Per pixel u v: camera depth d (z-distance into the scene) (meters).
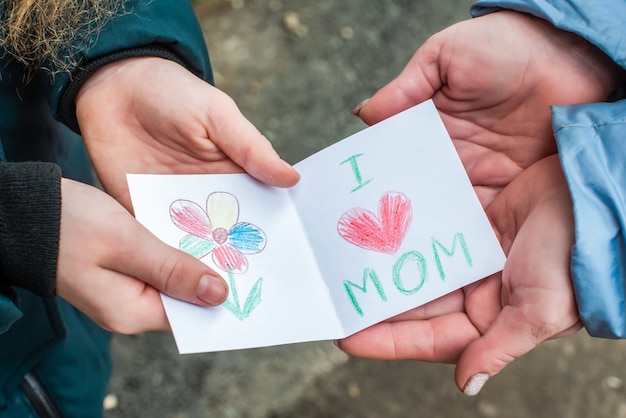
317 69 0.97
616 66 0.56
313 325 0.54
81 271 0.50
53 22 0.53
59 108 0.56
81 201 0.51
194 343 0.51
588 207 0.50
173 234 0.54
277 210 0.56
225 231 0.55
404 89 0.59
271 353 0.82
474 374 0.52
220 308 0.53
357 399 0.81
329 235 0.56
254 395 0.81
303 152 0.92
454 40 0.57
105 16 0.54
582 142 0.51
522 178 0.57
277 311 0.54
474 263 0.55
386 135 0.57
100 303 0.51
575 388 0.81
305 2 1.01
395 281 0.55
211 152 0.56
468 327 0.55
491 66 0.56
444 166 0.56
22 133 0.57
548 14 0.55
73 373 0.63
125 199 0.57
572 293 0.51
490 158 0.60
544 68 0.56
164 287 0.51
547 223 0.53
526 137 0.58
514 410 0.80
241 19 1.00
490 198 0.59
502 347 0.52
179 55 0.57
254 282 0.54
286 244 0.56
